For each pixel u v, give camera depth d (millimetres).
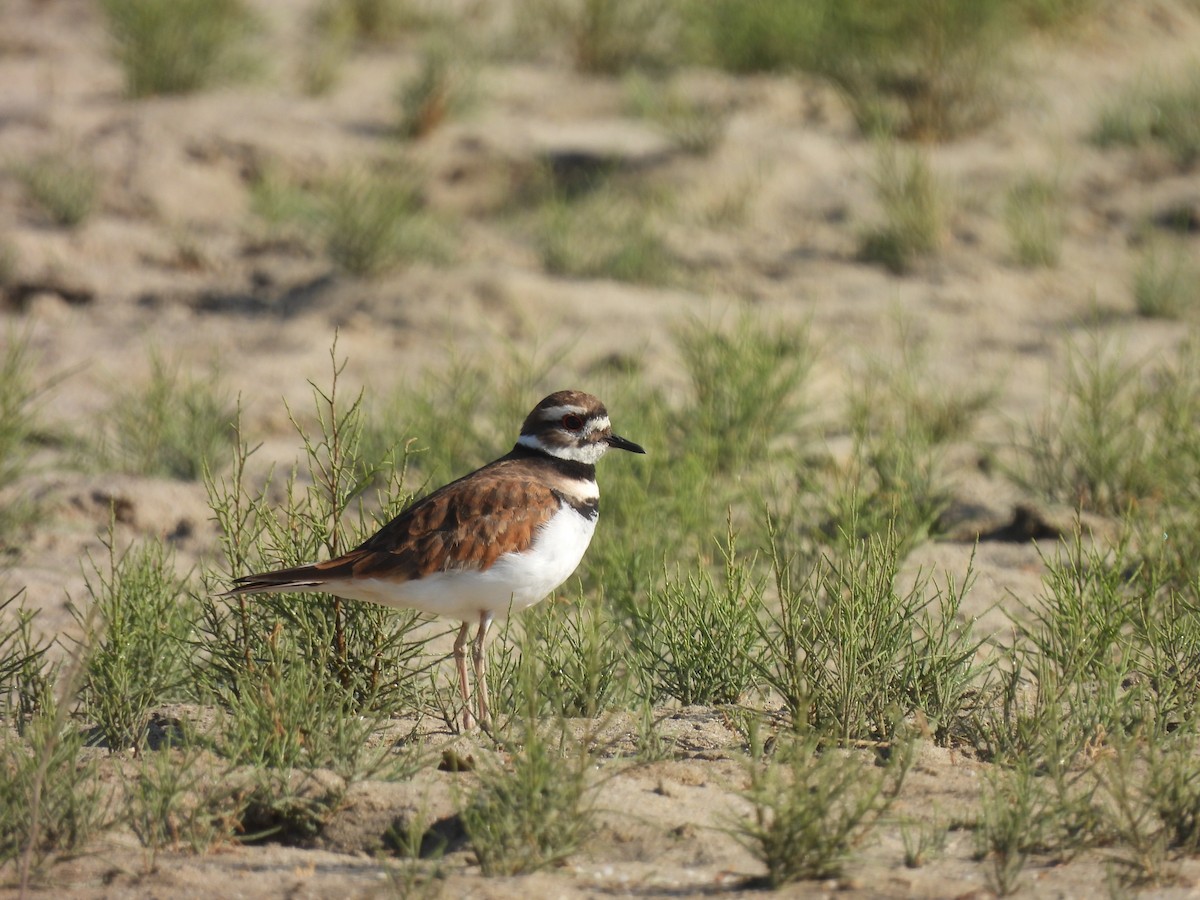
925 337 16031
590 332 15922
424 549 7945
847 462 12805
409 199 18359
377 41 23531
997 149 19938
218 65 21297
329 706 7938
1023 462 13117
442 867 6402
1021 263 17656
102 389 14750
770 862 6215
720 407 13273
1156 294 16609
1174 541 10133
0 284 16781
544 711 8211
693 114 20609
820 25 21469
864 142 20203
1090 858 6430
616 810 6828
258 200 18312
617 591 10070
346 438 9664
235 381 14836
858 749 7766
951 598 8602
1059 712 7797
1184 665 8312
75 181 18219
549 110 21062
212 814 6902
